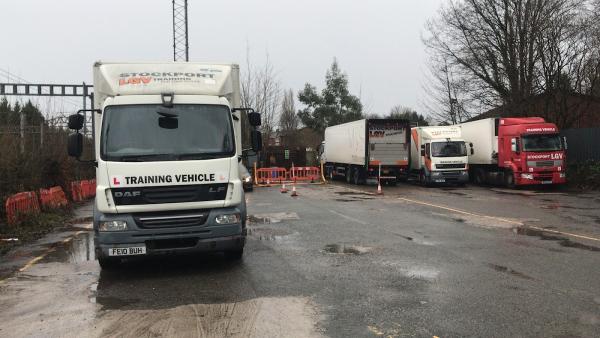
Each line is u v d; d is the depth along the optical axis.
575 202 17.92
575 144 25.62
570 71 27.72
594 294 6.30
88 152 20.33
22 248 9.96
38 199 14.16
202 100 7.80
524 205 16.95
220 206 7.49
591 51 27.33
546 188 24.45
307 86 64.06
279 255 8.82
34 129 17.28
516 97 29.02
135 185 7.16
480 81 31.03
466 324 5.24
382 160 26.42
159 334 5.04
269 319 5.45
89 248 9.94
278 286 6.79
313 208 16.25
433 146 26.19
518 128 23.70
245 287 6.75
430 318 5.43
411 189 24.95
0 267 8.25
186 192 7.32
